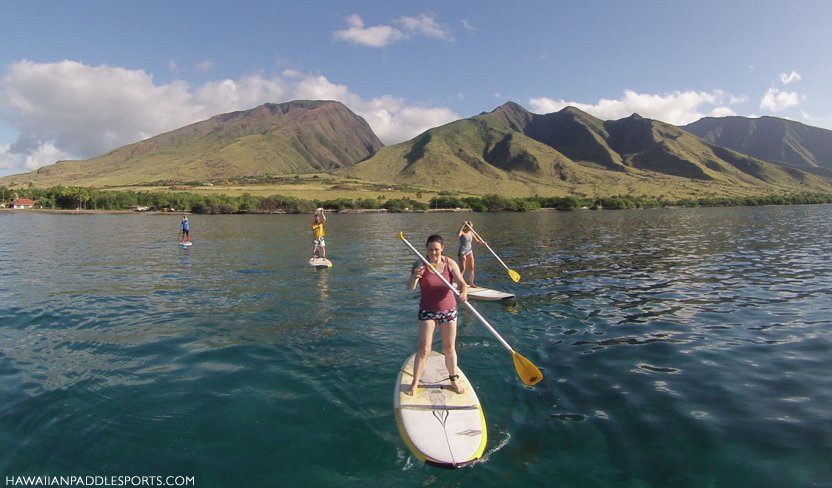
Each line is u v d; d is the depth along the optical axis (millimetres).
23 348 9430
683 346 9391
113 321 11445
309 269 20016
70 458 5473
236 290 15250
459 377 7039
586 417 6406
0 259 24062
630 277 17484
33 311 12484
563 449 5625
